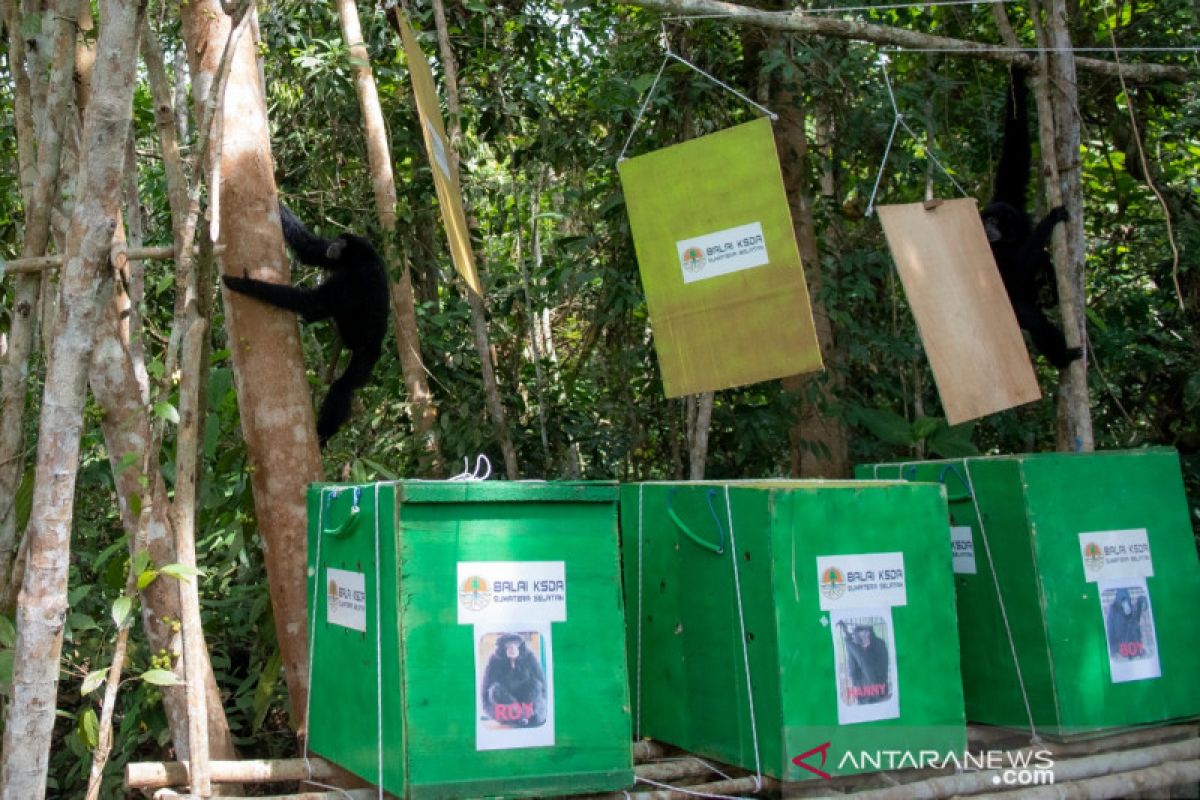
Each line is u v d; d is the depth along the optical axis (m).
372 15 8.86
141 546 3.92
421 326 8.66
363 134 9.05
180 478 3.93
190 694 3.78
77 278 3.62
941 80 8.08
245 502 5.86
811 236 7.92
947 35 8.64
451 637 3.44
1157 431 8.62
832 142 8.34
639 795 3.71
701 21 7.62
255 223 4.87
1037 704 4.27
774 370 4.45
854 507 3.89
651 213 4.70
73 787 6.42
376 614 3.56
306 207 9.36
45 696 3.68
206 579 6.77
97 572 6.98
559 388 9.39
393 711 3.42
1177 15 8.00
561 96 9.87
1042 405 8.98
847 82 7.88
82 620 5.38
